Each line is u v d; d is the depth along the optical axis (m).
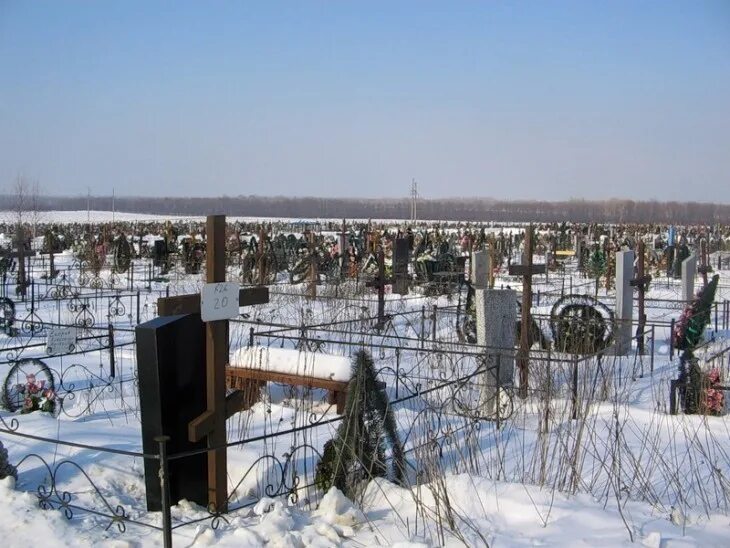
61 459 6.59
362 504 5.71
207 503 5.96
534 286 25.08
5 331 15.53
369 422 6.21
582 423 6.51
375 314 17.58
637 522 5.25
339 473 5.97
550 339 13.60
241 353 9.51
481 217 147.50
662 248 35.19
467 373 10.83
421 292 22.09
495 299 10.41
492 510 5.51
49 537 5.11
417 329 15.84
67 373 11.52
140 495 6.07
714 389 8.87
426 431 7.03
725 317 16.92
